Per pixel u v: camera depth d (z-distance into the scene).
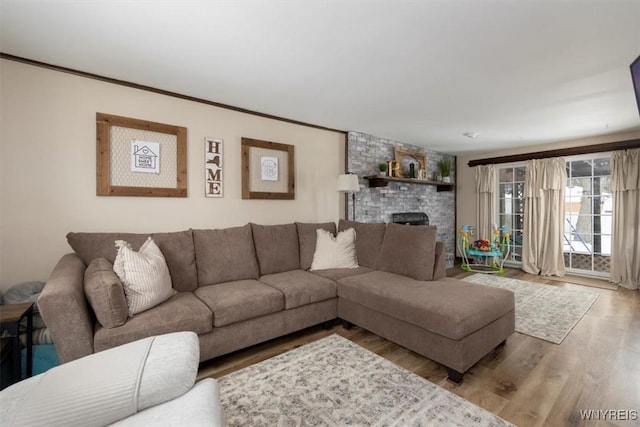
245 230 3.05
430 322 2.08
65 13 1.68
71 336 1.62
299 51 2.11
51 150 2.31
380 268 3.20
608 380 1.99
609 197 4.58
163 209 2.84
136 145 2.68
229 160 3.28
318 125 4.07
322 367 2.16
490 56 2.18
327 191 4.25
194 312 2.02
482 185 5.90
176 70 2.42
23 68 2.20
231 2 1.59
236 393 1.86
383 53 2.14
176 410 0.93
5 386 1.65
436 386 1.94
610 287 4.21
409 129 4.27
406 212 5.29
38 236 2.26
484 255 5.11
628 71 2.39
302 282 2.75
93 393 0.89
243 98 3.06
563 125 3.96
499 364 2.21
